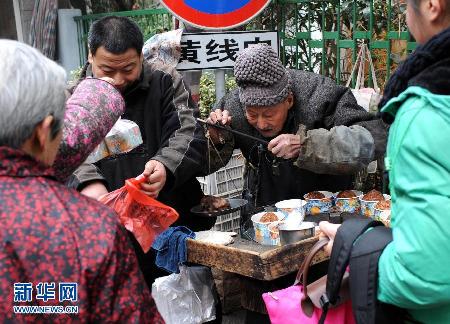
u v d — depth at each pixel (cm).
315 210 282
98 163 285
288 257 232
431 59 151
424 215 144
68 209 138
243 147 308
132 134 251
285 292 204
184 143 276
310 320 196
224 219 383
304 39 410
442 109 145
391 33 361
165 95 289
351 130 272
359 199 283
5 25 831
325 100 287
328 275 178
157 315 146
